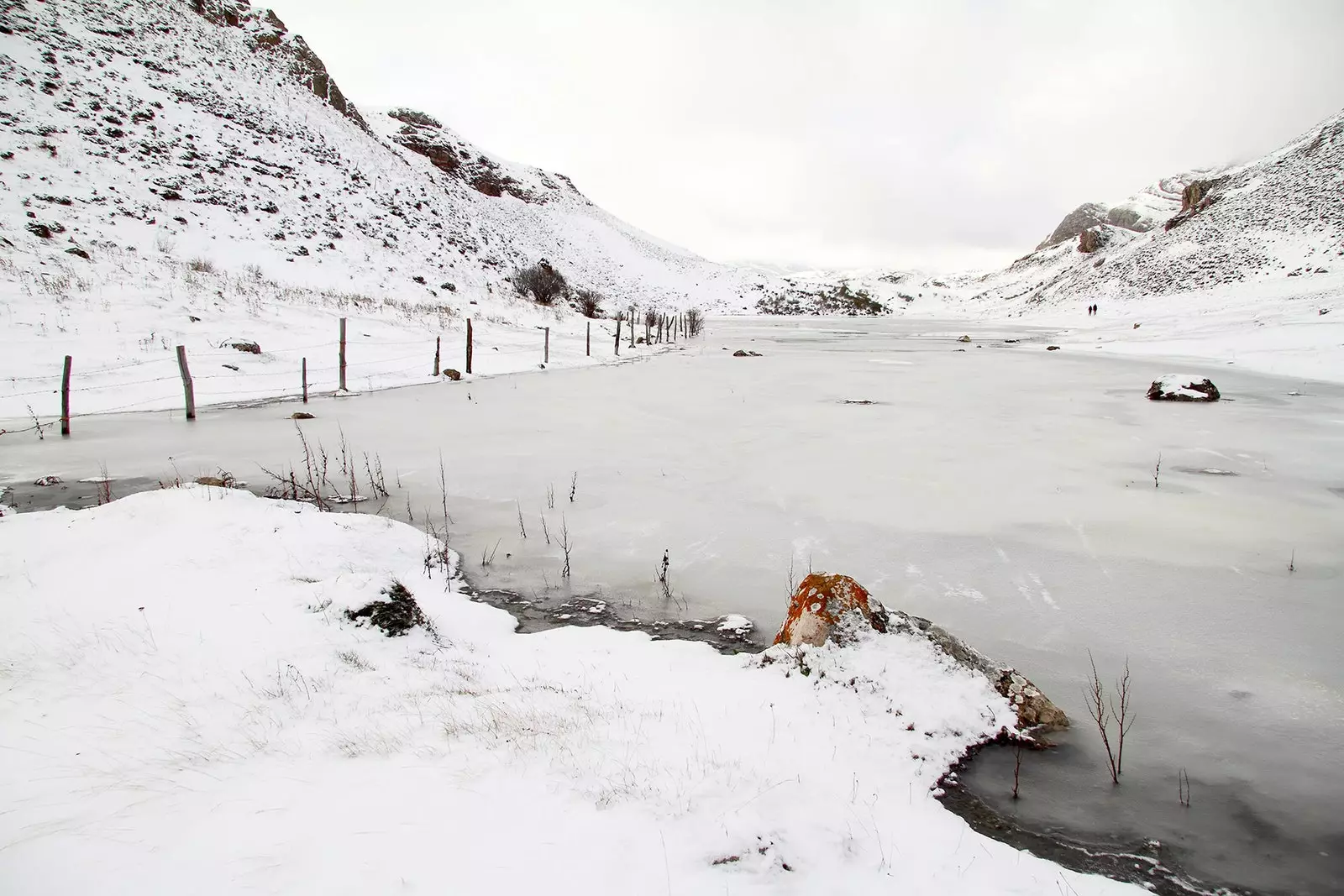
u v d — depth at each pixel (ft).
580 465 33.35
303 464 32.68
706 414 47.24
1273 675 14.90
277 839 7.83
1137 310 166.09
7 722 10.15
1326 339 76.79
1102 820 10.71
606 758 10.12
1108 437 38.47
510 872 7.51
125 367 50.55
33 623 13.33
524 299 124.16
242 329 63.31
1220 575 19.95
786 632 15.30
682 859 7.98
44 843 7.57
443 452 35.88
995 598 18.88
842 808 9.64
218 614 14.40
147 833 7.86
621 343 106.93
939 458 34.24
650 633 17.34
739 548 22.98
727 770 10.12
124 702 11.01
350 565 18.88
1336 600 18.25
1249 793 11.37
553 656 15.35
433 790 8.99
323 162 126.31
